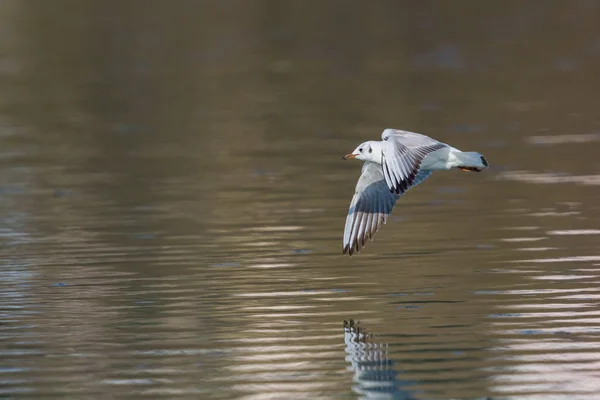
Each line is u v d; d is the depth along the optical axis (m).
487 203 17.98
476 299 12.96
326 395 10.21
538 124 24.88
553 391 10.16
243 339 11.80
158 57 37.00
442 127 25.00
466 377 10.54
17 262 15.17
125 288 13.82
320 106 28.38
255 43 39.44
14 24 43.47
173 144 24.23
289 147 23.45
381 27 42.41
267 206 18.20
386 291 13.43
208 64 35.66
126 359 11.30
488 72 32.75
